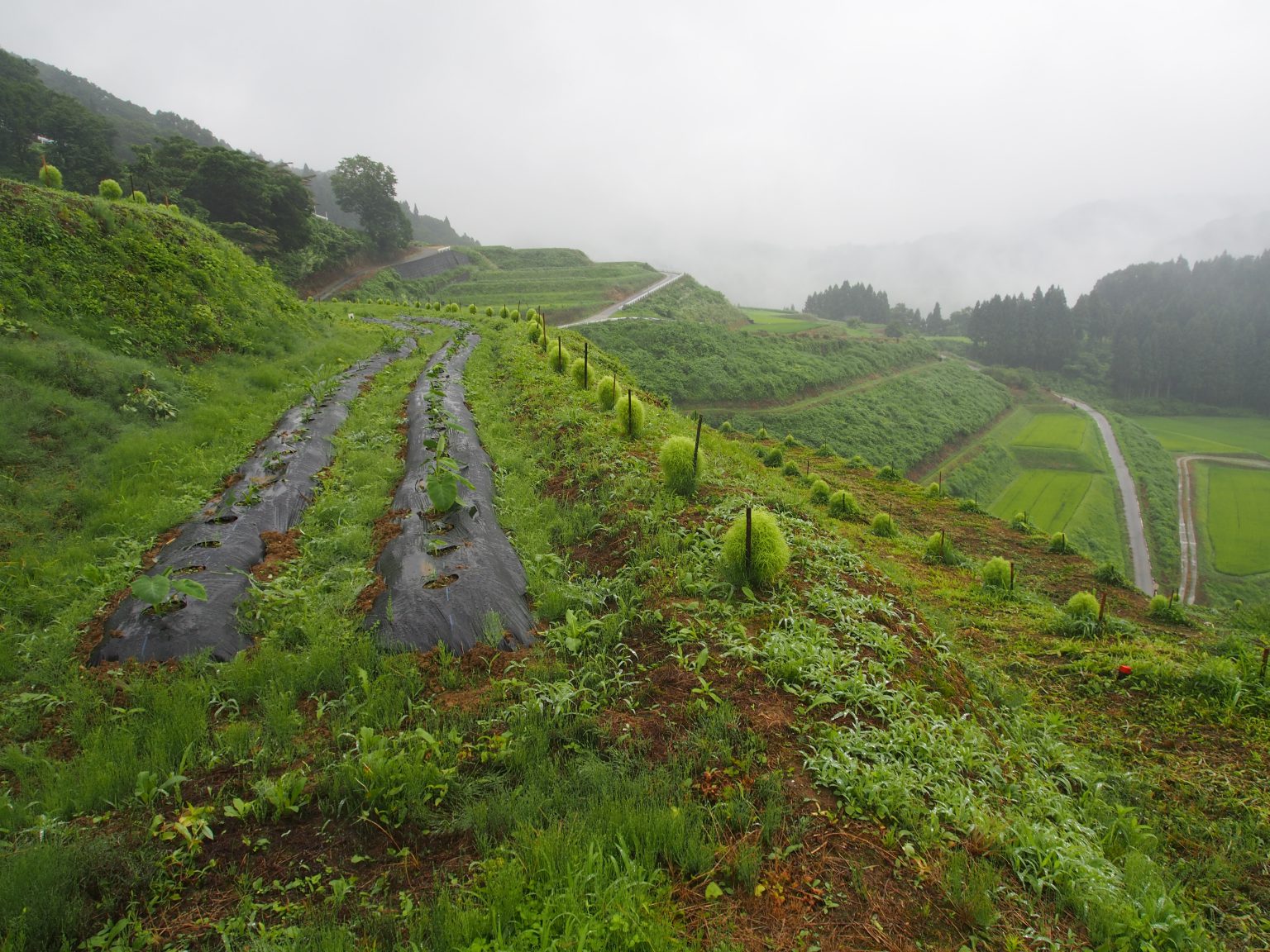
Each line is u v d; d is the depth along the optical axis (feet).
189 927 8.98
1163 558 155.84
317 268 192.24
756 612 17.95
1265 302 370.73
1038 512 176.76
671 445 26.99
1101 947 9.50
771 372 224.12
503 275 315.17
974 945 8.92
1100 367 361.30
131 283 44.21
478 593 17.92
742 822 10.52
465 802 11.06
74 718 13.47
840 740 12.61
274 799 10.84
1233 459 244.63
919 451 205.46
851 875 9.79
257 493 25.82
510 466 30.76
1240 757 19.07
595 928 8.16
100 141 157.07
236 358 46.03
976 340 416.67
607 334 223.71
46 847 9.71
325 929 8.64
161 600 14.70
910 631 19.62
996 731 17.29
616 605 18.56
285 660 15.21
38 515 23.08
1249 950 11.65
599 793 11.07
